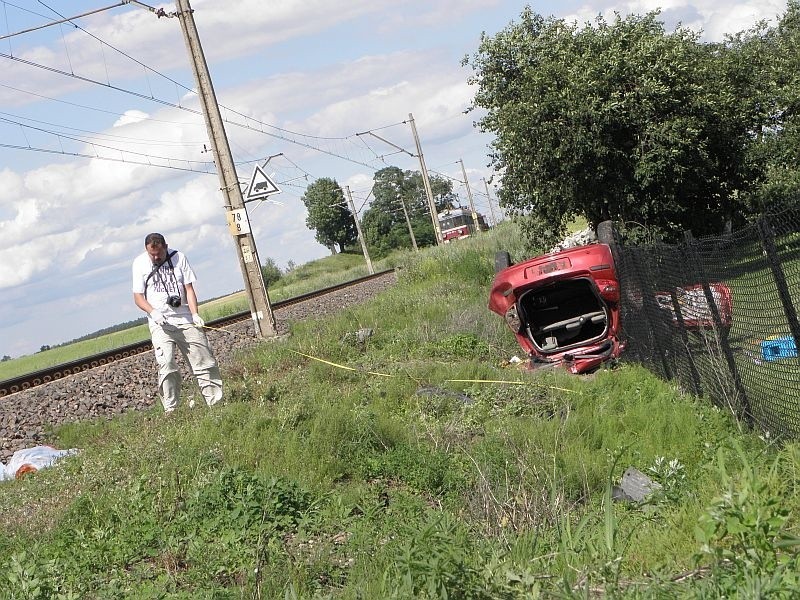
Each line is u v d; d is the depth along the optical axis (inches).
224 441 383.6
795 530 199.0
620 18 948.0
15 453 491.8
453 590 187.9
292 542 281.3
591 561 205.0
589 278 553.3
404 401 473.4
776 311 296.0
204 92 912.9
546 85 897.5
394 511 302.5
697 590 171.2
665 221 930.7
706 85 924.6
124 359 885.8
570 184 901.8
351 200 2753.4
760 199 996.6
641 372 493.7
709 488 259.9
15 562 243.4
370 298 1133.1
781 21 1370.6
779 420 302.4
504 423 399.2
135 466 359.9
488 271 1150.3
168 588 250.5
